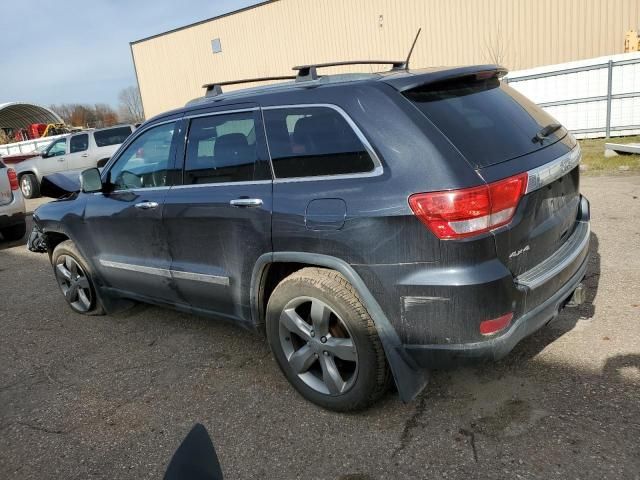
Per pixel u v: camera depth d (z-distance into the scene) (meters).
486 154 2.50
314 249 2.74
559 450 2.46
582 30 15.82
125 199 3.93
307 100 2.85
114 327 4.58
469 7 17.62
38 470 2.78
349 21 20.70
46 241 5.01
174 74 27.67
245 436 2.86
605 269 4.45
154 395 3.38
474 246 2.35
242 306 3.27
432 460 2.51
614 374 2.98
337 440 2.74
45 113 45.25
